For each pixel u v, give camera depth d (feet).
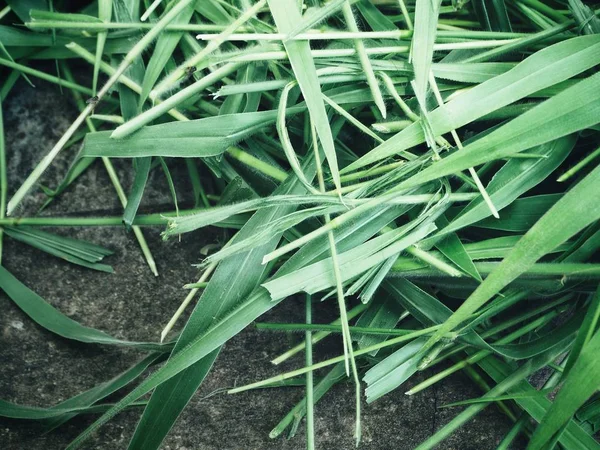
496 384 1.64
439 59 1.54
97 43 1.53
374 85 1.36
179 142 1.41
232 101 1.50
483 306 1.54
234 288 1.42
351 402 1.64
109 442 1.59
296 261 1.43
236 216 1.56
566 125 1.32
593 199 1.26
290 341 1.66
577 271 1.38
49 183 1.70
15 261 1.65
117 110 1.73
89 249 1.65
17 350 1.61
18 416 1.47
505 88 1.36
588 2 1.65
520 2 1.55
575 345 1.33
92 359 1.63
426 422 1.65
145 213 1.71
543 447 1.35
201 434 1.60
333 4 1.32
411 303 1.51
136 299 1.67
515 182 1.43
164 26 1.44
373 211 1.42
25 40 1.60
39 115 1.72
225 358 1.65
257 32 1.48
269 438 1.61
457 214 1.50
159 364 1.65
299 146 1.65
